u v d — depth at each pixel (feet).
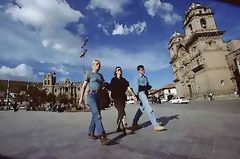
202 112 32.35
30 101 190.70
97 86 13.98
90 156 10.30
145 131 16.97
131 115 37.19
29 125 25.57
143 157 9.76
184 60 176.14
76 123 25.82
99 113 13.30
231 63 136.05
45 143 13.80
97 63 14.48
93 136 14.53
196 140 12.67
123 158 9.73
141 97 17.70
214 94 134.72
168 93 269.64
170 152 10.43
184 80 179.52
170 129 17.17
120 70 16.93
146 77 18.31
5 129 22.38
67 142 13.91
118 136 15.40
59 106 91.30
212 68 138.31
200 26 146.20
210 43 143.43
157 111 43.65
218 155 9.57
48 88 359.25
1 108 158.61
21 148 12.47
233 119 20.93
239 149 10.28
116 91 16.57
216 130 15.42
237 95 113.60
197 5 150.61
